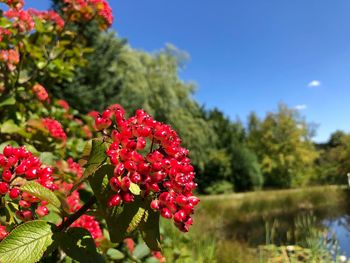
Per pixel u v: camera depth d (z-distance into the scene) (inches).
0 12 123.9
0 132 111.9
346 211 620.1
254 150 1700.3
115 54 633.6
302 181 1553.9
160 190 49.7
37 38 139.4
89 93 546.9
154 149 52.2
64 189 86.6
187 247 249.8
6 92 125.0
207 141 1219.9
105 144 49.3
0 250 45.1
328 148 1648.6
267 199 942.4
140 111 51.9
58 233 48.9
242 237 451.2
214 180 1466.5
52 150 123.2
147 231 50.5
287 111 1611.7
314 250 222.7
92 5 154.4
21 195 55.6
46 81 150.3
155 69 1039.6
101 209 50.7
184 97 1103.6
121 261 106.9
